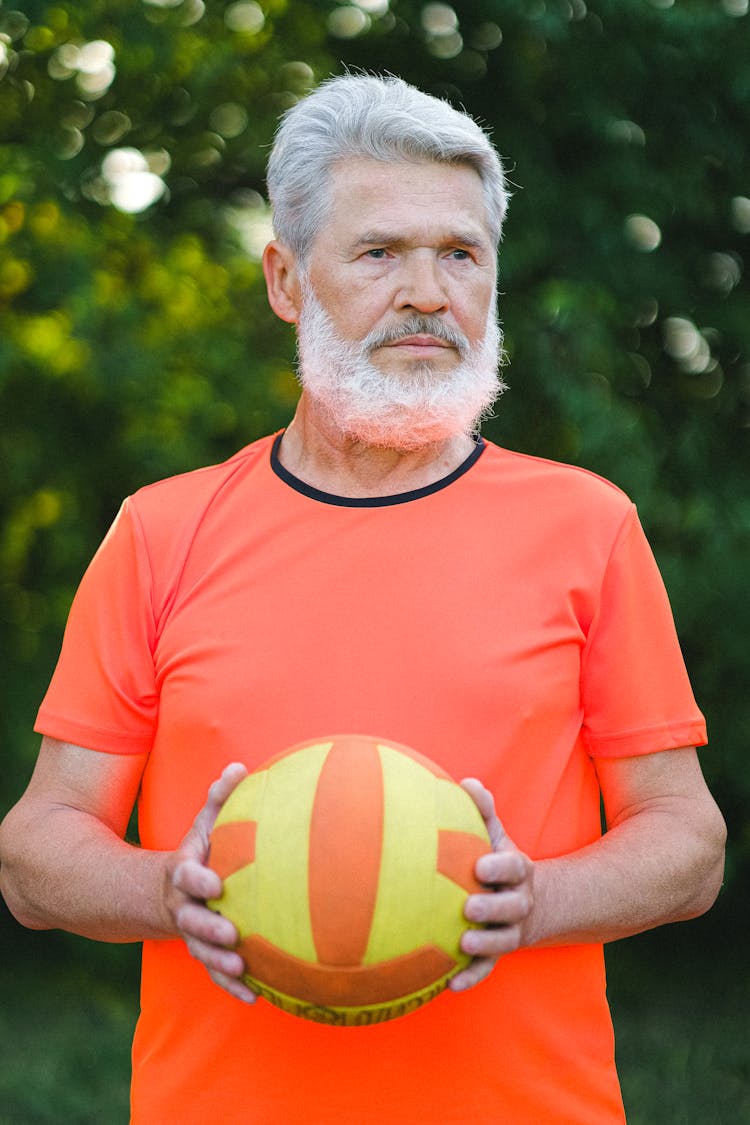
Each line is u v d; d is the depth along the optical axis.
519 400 5.86
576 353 5.57
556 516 2.26
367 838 1.81
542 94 5.86
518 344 5.66
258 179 6.44
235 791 1.95
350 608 2.19
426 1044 2.03
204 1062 2.10
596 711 2.24
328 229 2.32
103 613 2.31
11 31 5.98
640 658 2.23
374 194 2.27
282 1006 1.90
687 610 5.72
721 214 6.00
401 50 6.09
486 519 2.26
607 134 5.83
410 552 2.22
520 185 5.78
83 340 5.76
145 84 6.16
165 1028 2.16
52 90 6.16
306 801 1.85
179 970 2.15
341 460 2.34
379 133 2.28
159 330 6.05
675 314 6.04
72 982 6.85
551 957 2.13
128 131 6.22
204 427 6.11
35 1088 5.39
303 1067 2.04
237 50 6.13
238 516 2.31
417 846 1.82
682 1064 5.64
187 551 2.30
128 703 2.27
